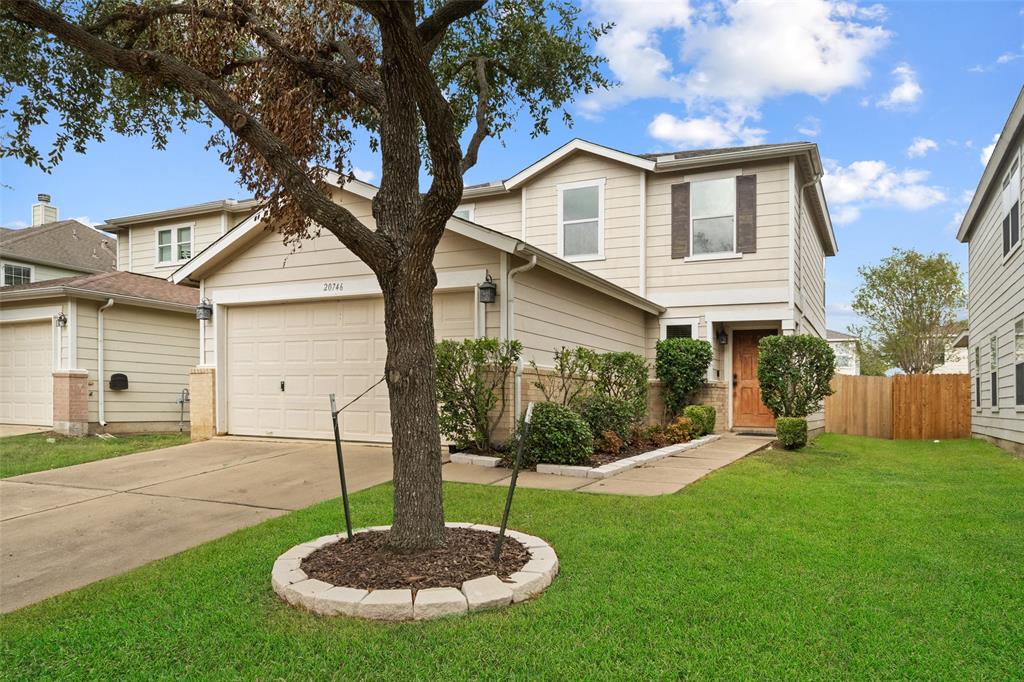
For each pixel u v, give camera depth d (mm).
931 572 4207
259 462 8469
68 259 22719
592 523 5371
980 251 14734
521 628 3387
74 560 4926
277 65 5793
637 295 12281
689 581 4012
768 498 6414
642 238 13664
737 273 13008
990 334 13594
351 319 9867
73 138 6781
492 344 8258
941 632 3303
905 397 15828
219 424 10562
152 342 14547
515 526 5309
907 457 10938
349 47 5758
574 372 10250
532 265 8570
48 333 13484
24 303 13562
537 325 9453
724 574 4133
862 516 5738
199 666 3105
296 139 5820
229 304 10586
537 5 7105
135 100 6914
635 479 7441
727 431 13492
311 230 9852
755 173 12930
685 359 12617
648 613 3539
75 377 12703
